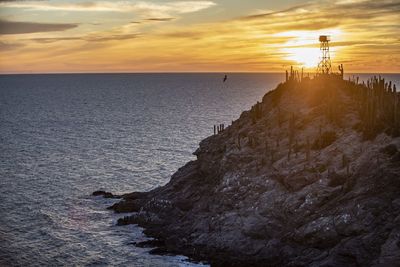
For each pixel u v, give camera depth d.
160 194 108.62
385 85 101.81
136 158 160.38
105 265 81.00
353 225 72.31
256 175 93.50
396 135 84.56
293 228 79.75
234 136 110.19
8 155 163.25
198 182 107.75
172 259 82.19
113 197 117.19
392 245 65.81
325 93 107.25
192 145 184.00
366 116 90.88
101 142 192.25
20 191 120.88
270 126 105.75
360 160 83.50
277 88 118.19
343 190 80.00
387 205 72.25
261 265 76.56
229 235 84.19
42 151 171.38
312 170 86.88
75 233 94.38
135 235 93.50
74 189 123.81
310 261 73.00
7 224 98.31
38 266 80.50
